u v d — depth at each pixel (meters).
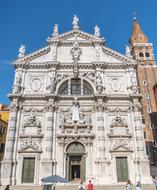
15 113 39.94
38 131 39.22
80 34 47.66
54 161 37.22
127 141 39.03
